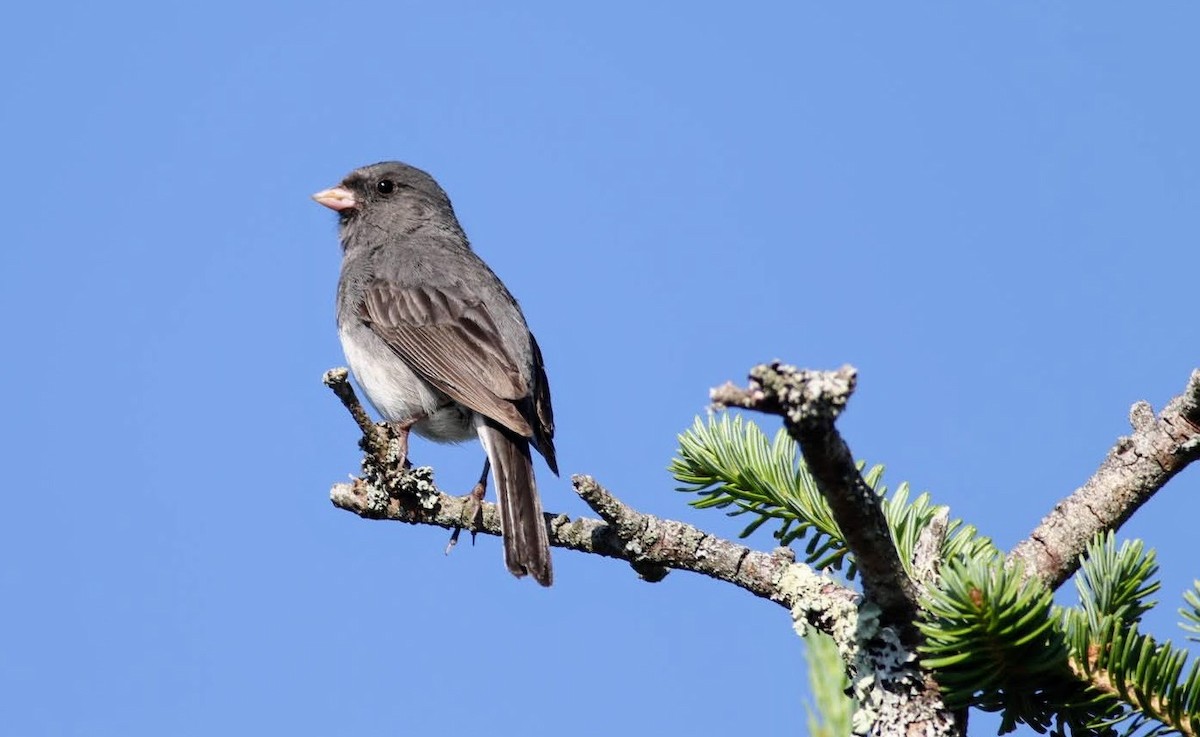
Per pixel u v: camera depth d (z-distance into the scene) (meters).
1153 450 6.72
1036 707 6.00
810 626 6.91
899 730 6.16
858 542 5.87
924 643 6.24
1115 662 5.71
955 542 7.07
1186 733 5.62
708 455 7.83
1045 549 6.80
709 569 7.47
